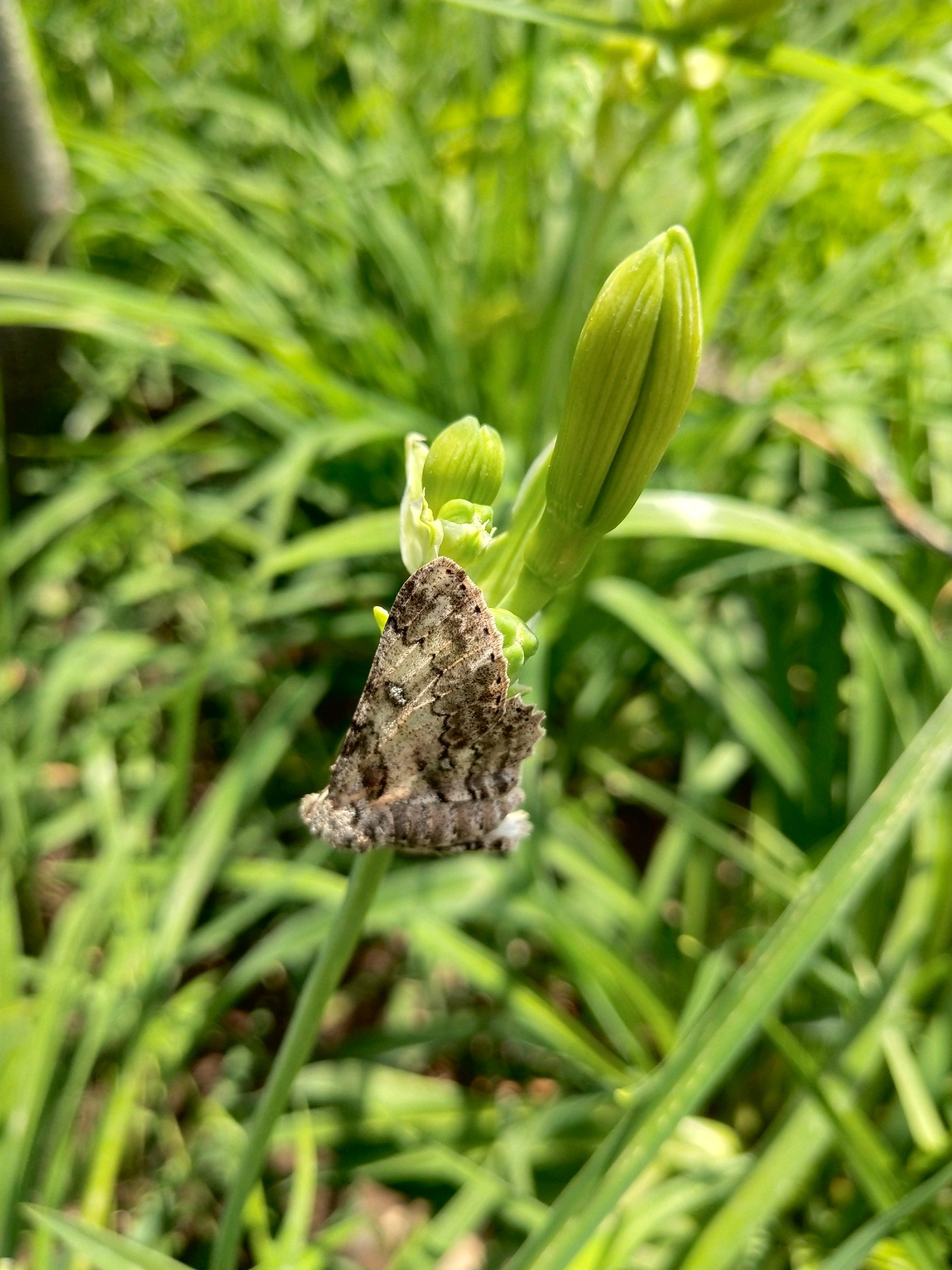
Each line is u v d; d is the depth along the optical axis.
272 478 0.27
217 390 0.31
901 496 0.28
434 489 0.11
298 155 0.36
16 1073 0.20
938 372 0.34
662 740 0.33
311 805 0.10
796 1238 0.21
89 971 0.27
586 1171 0.15
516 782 0.10
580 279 0.26
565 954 0.23
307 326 0.34
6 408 0.33
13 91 0.26
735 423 0.30
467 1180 0.22
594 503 0.10
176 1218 0.22
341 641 0.32
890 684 0.26
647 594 0.27
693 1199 0.20
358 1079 0.24
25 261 0.30
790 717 0.29
